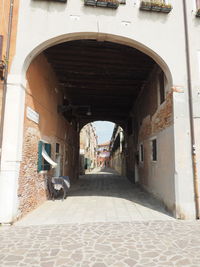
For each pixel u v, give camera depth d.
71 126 12.23
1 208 4.25
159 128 6.54
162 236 3.69
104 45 6.18
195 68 5.38
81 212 5.38
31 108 5.29
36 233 3.84
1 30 4.80
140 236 3.69
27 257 2.88
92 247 3.21
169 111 5.50
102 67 7.53
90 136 28.86
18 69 4.67
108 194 8.25
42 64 6.26
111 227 4.21
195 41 5.50
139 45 5.33
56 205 6.16
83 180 14.16
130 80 8.58
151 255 2.95
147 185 8.33
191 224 4.39
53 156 7.72
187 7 5.63
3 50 4.68
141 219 4.78
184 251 3.08
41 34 4.92
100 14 5.18
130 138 13.70
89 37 5.22
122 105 12.66
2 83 4.55
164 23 5.46
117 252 3.04
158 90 6.73
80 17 5.10
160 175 6.32
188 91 5.26
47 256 2.91
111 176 17.88
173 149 5.10
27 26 4.91
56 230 4.01
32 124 5.37
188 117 5.16
